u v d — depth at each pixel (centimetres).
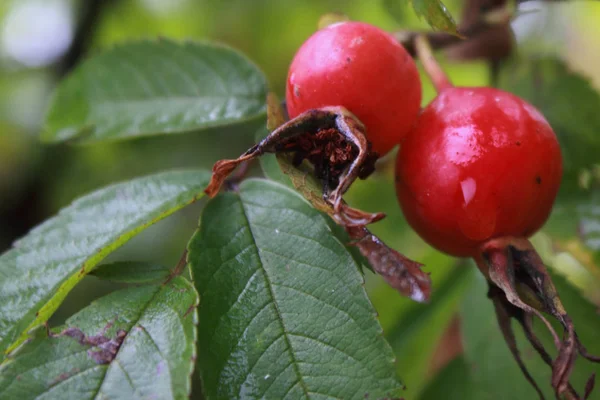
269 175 17
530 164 16
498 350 19
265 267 16
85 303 30
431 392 20
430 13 16
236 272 16
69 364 15
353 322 16
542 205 16
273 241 16
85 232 17
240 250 16
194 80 19
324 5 32
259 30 34
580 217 19
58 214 17
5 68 34
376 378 15
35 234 17
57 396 15
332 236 16
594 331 19
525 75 21
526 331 16
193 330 15
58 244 17
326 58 16
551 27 23
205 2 33
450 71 26
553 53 21
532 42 23
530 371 19
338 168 16
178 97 19
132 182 17
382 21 29
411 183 17
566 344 16
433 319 21
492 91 17
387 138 17
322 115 16
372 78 16
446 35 19
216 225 16
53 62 33
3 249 32
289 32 35
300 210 16
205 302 16
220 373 15
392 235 23
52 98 19
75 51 31
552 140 16
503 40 20
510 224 16
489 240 16
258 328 16
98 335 15
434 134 16
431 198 16
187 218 33
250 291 16
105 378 15
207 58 19
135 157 33
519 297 17
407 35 19
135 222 17
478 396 19
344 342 15
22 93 35
